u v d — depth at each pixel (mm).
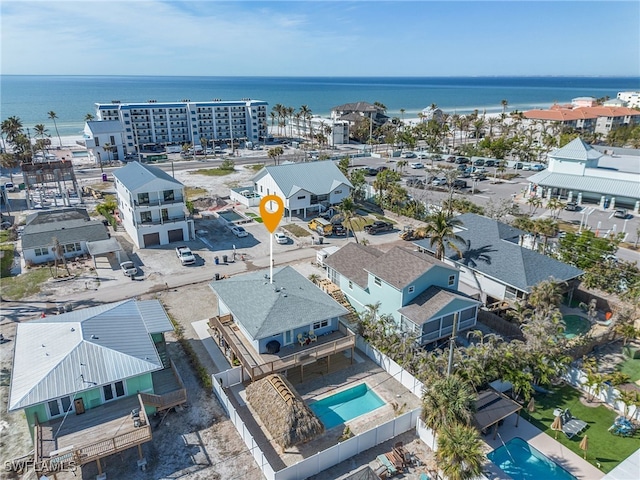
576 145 77000
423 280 35625
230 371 30047
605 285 43625
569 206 70688
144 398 25922
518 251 42250
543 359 30297
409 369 31266
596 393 29156
